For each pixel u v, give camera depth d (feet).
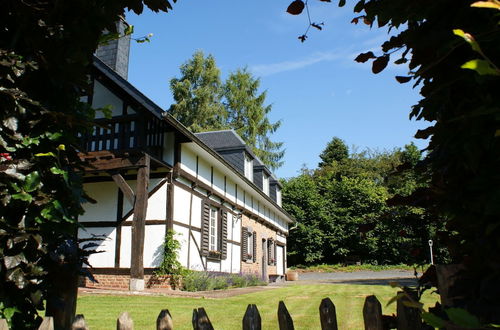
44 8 6.86
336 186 103.50
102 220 36.11
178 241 34.40
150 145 34.58
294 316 19.25
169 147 36.60
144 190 31.55
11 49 6.67
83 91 7.74
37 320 6.40
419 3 4.32
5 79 6.54
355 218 95.76
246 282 45.60
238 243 50.67
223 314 19.56
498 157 3.66
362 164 134.51
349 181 104.99
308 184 105.91
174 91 90.89
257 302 25.18
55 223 6.45
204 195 41.47
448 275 4.58
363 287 42.39
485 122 3.67
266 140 94.02
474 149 3.70
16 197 6.09
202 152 39.58
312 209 99.45
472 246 4.06
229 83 94.63
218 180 45.37
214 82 92.58
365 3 5.08
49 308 6.47
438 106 4.55
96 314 18.71
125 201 35.96
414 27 4.84
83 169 7.43
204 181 41.63
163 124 36.55
